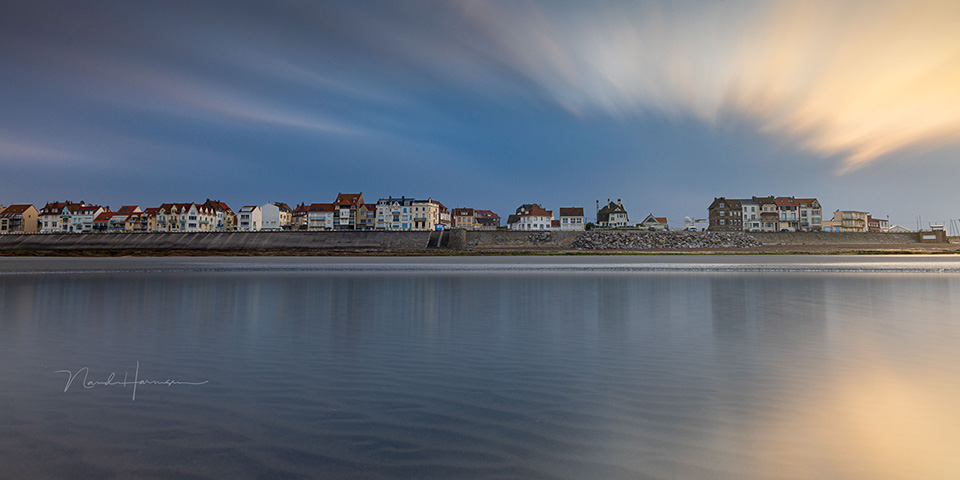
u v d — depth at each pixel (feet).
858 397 29.27
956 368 35.91
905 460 20.85
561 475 19.62
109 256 299.58
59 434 24.09
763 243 363.97
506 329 54.39
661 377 34.04
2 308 73.61
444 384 32.63
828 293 91.45
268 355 41.57
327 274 148.36
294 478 19.36
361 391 31.19
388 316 64.69
